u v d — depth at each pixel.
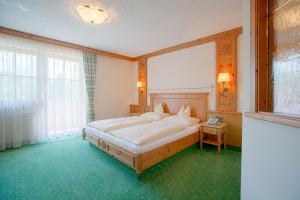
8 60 3.35
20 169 2.45
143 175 2.22
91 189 1.96
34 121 3.71
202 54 3.89
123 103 5.65
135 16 2.79
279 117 0.73
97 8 2.52
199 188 1.97
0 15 2.76
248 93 1.09
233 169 2.46
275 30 0.91
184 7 2.52
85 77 4.54
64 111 4.21
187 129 3.18
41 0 2.33
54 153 3.11
